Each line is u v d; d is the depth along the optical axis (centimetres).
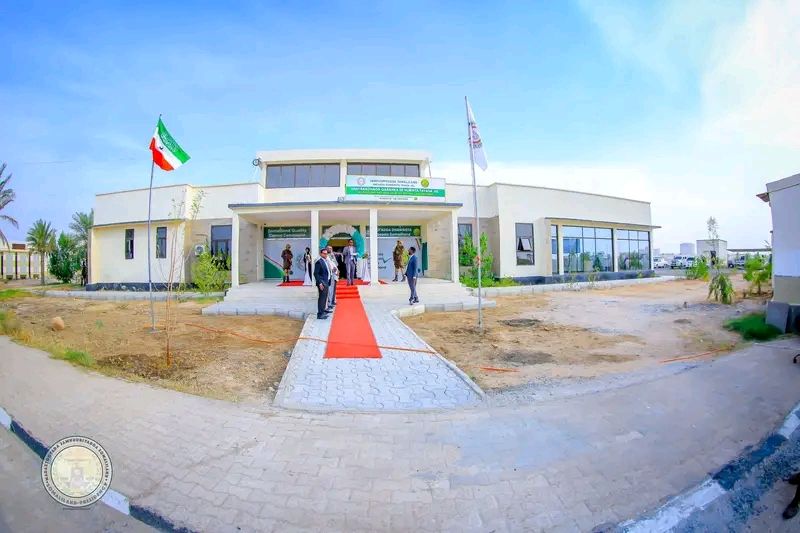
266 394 509
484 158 973
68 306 1432
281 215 1719
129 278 2042
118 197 2088
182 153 1026
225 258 1914
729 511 272
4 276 4278
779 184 873
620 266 2506
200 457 331
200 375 582
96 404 440
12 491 295
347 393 499
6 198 2456
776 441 362
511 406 447
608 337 854
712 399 459
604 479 302
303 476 303
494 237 2117
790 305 830
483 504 271
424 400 476
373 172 2070
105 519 264
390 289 1420
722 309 1195
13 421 397
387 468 315
